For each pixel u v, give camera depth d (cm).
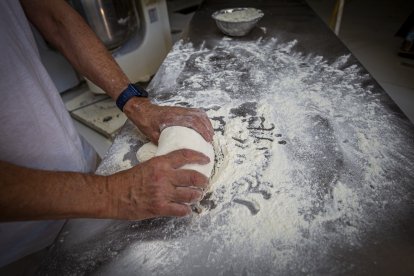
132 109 67
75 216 41
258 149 60
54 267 42
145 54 176
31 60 58
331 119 66
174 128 59
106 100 179
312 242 41
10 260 60
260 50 104
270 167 55
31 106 53
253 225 45
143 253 43
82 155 70
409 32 199
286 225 44
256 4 157
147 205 42
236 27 111
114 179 44
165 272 40
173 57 105
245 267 40
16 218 37
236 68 94
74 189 40
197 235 44
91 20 141
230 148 61
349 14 284
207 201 50
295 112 69
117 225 47
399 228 42
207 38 119
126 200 42
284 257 40
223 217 47
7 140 51
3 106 49
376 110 67
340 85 79
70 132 68
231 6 157
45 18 71
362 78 81
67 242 45
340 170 52
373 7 294
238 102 76
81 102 180
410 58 196
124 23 153
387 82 175
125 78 74
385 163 53
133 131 70
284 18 133
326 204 47
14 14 55
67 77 195
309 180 51
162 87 87
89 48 72
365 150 56
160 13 172
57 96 66
